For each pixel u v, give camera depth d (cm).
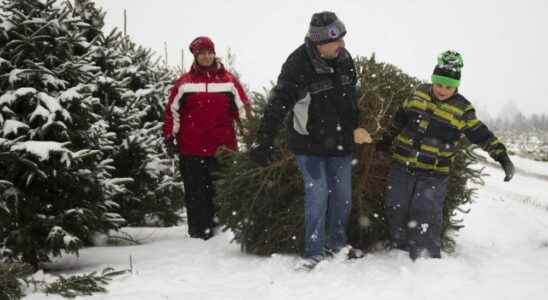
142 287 391
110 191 523
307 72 430
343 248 448
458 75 439
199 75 659
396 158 469
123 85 715
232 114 668
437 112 450
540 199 1163
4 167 452
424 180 456
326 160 459
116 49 759
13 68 470
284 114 426
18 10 486
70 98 464
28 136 459
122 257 529
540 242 597
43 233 453
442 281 366
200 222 663
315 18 429
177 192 769
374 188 494
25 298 368
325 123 437
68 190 479
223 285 394
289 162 489
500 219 793
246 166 504
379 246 498
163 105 851
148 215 778
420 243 456
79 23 514
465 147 493
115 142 689
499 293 339
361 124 483
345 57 446
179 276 422
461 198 508
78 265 505
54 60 490
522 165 1952
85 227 463
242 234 512
